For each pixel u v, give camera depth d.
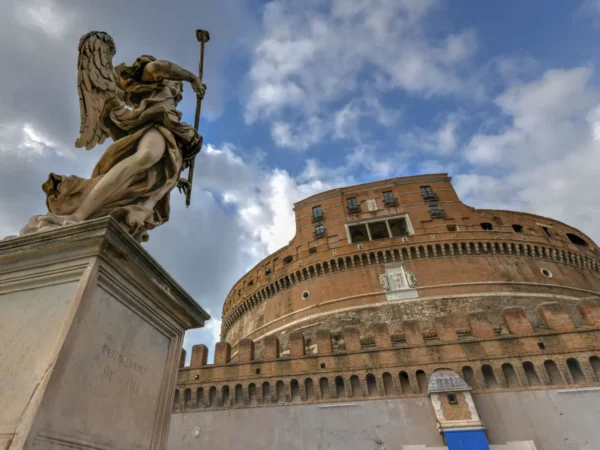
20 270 2.21
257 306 42.03
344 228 40.88
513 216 41.62
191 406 21.75
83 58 3.70
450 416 18.19
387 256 37.12
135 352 2.41
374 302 33.88
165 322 2.82
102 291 2.17
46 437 1.60
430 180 44.50
